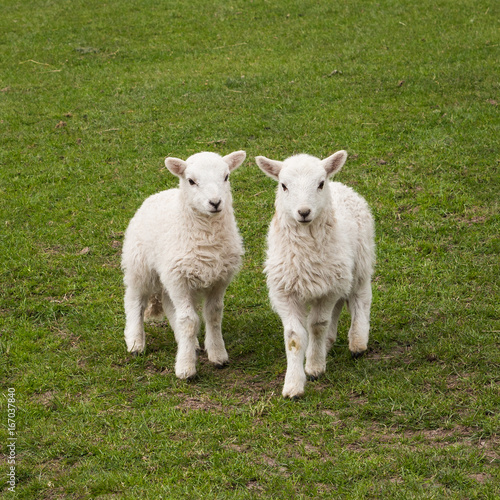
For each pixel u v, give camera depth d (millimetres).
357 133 15844
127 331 9359
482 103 16594
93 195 14117
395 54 20984
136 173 14969
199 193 8281
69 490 6504
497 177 13102
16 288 10938
